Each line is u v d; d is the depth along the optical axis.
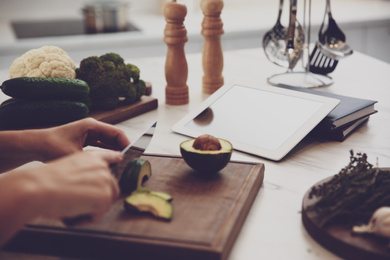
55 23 2.95
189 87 1.52
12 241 0.70
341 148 1.05
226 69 1.70
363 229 0.67
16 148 0.90
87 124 0.93
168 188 0.80
